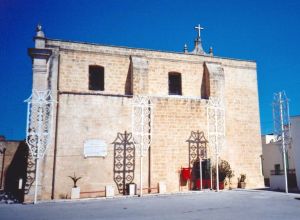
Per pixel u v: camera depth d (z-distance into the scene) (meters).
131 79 20.67
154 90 21.34
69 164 18.22
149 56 21.67
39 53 18.72
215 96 22.02
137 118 19.89
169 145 20.45
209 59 23.12
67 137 18.45
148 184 19.53
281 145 18.83
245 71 23.95
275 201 13.96
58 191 17.73
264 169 29.52
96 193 18.41
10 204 15.74
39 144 16.39
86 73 20.05
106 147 19.05
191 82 22.39
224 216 9.94
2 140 26.33
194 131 21.22
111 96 19.72
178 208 12.05
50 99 18.52
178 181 20.22
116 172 18.98
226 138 22.23
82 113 19.00
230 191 19.36
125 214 10.78
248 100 23.52
